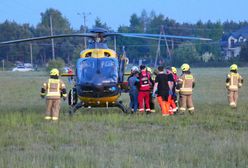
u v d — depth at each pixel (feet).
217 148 140.46
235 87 272.31
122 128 193.98
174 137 167.02
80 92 239.50
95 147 148.56
